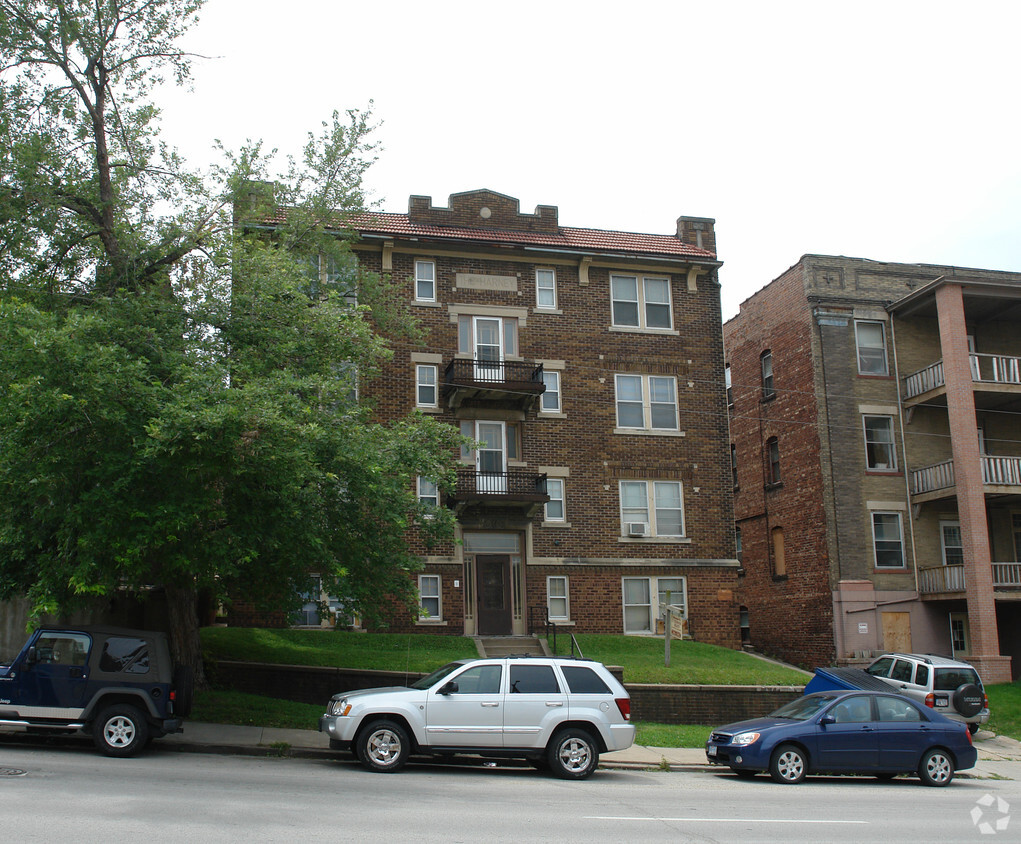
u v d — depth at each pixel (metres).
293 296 17.22
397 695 13.88
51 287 17.52
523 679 14.26
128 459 13.18
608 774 15.15
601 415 28.78
